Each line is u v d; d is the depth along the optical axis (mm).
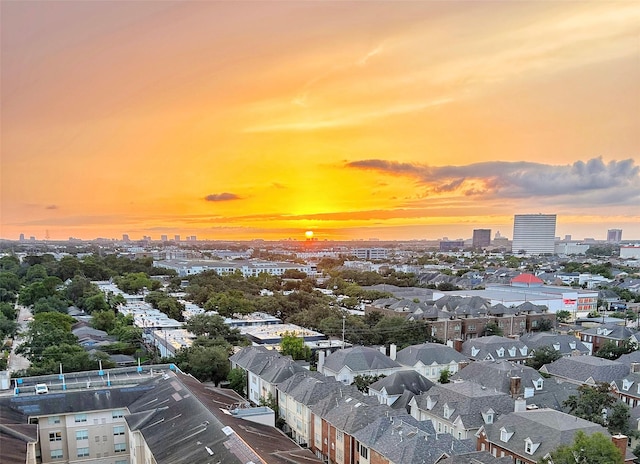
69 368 94812
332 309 165875
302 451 57938
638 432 71688
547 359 113500
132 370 87125
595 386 88875
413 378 92500
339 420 70625
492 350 120688
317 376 89375
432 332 148000
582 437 57344
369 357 107125
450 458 54656
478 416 75750
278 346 125312
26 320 167000
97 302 169750
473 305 169750
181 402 67250
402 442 60062
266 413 67812
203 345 114000
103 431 72125
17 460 52750
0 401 68812
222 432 55406
